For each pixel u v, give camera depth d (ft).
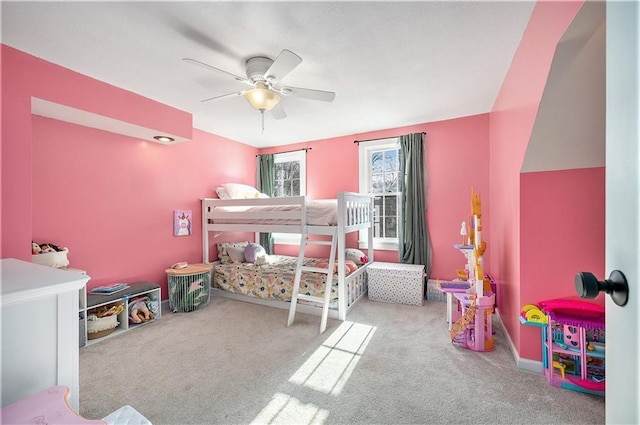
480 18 5.69
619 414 1.93
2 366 3.10
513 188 7.38
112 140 9.96
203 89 8.80
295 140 15.24
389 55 6.97
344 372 6.62
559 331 6.23
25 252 6.48
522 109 6.48
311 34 6.10
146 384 6.23
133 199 10.61
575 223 6.35
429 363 6.97
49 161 8.43
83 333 7.98
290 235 15.66
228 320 9.93
